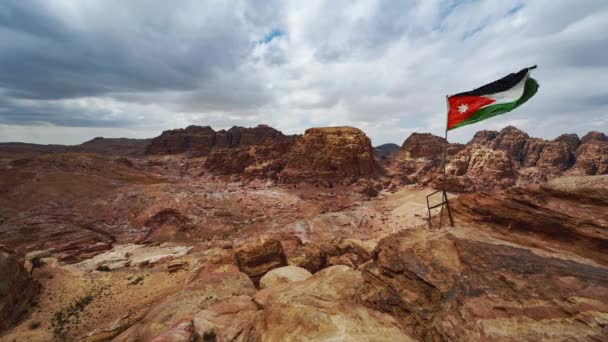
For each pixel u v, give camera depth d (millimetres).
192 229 71562
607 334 5312
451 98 12305
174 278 34469
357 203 96375
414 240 11016
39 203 75438
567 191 12148
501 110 11102
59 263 39156
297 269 20141
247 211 86125
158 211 77812
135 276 35875
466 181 109812
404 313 8422
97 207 79188
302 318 8125
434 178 118938
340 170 126500
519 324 6109
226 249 37500
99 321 25172
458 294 7605
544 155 138250
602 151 124062
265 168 138500
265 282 18969
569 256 8703
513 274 7754
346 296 10336
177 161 180500
